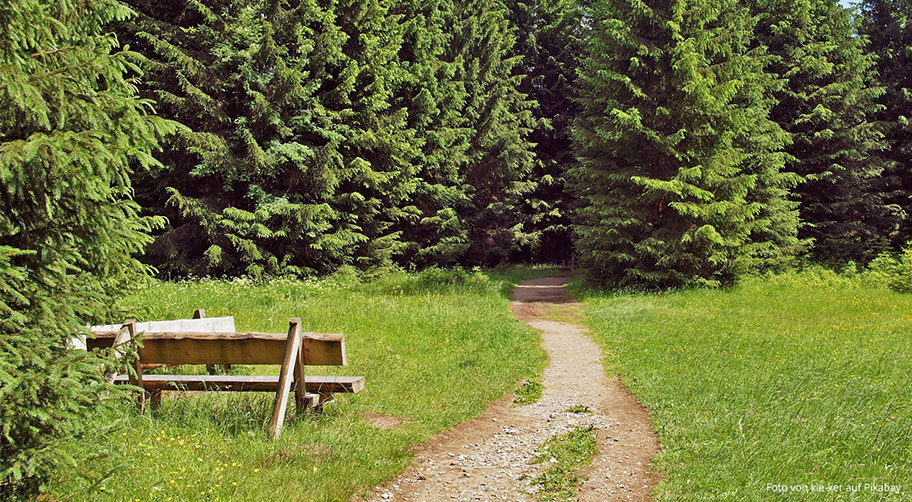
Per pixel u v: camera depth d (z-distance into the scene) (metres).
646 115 20.52
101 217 3.90
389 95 23.28
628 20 20.78
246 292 14.91
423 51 26.36
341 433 5.50
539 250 38.66
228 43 19.19
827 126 27.27
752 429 5.82
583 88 26.78
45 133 3.61
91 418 3.79
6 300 3.54
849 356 9.16
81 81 3.96
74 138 3.40
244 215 19.16
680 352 9.76
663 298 17.92
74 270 4.39
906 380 7.76
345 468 4.74
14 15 3.69
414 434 5.89
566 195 37.00
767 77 23.70
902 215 28.64
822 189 28.39
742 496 4.32
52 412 3.37
